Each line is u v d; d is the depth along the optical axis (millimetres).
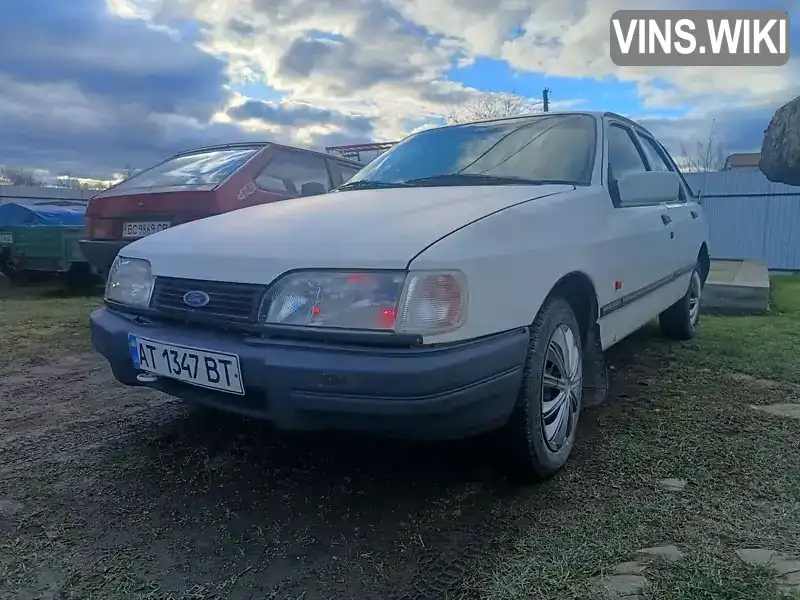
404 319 1855
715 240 16328
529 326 2203
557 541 1937
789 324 5555
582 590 1678
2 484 2387
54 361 4344
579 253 2533
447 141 3418
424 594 1704
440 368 1820
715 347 4535
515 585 1719
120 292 2512
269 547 1954
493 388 1985
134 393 3561
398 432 1889
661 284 3803
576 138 3180
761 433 2811
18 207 10055
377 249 1960
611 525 2021
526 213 2328
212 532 2045
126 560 1890
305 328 1948
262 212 2682
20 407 3305
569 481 2369
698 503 2158
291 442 2777
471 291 1949
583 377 2797
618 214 3012
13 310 6543
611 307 2918
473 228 2082
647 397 3371
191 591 1741
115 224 5559
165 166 6145
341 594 1717
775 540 1910
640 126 3967
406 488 2336
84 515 2156
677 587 1661
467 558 1868
